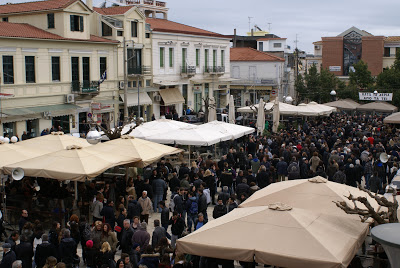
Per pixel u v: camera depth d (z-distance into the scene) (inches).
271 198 516.1
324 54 3272.6
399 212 464.4
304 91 2689.5
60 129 1413.6
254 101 2682.1
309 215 428.8
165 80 2052.2
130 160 751.1
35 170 657.0
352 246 390.3
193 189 671.8
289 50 3629.4
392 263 284.4
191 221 663.1
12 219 697.0
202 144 1001.5
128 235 543.2
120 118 1792.6
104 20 1772.9
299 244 379.2
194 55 2250.2
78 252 619.5
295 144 1119.6
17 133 1374.3
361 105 1958.7
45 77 1477.6
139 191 751.7
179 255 482.6
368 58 3179.1
